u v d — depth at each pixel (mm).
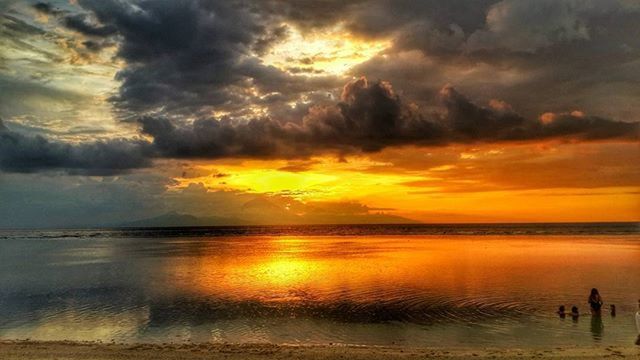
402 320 26688
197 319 27641
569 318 26359
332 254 77250
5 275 51531
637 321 20812
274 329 25125
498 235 149750
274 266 58156
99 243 130750
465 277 44094
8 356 18391
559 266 52438
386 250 85125
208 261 66875
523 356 18203
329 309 30047
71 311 30625
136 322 27125
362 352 19047
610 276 43469
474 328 24531
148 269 56625
